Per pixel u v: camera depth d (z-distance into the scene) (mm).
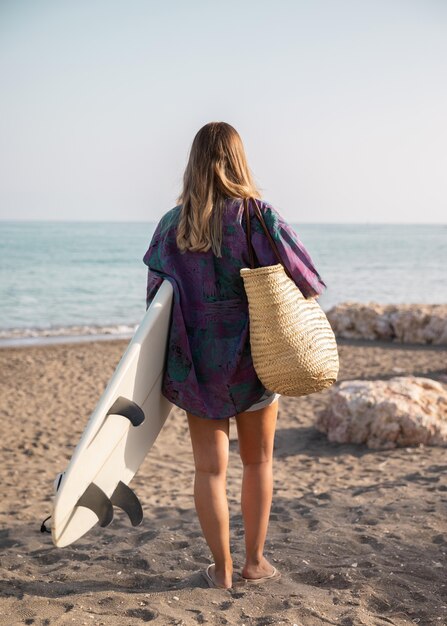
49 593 3070
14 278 40250
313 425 7848
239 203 2719
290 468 6129
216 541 2895
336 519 4246
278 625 2586
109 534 4148
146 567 3426
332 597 2912
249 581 3018
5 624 2688
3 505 5074
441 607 2857
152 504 4969
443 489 4848
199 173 2746
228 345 2699
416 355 13500
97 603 2869
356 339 16172
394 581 3100
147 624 2623
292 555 3475
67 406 9539
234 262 2699
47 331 20469
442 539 3715
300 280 2686
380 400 6832
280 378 2637
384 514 4207
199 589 2932
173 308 2738
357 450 6668
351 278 43500
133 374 2650
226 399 2713
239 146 2814
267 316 2613
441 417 6777
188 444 7379
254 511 2949
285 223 2727
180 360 2729
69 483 2438
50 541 4059
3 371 12523
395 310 16141
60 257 59094
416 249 88125
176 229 2775
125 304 29078
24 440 7590
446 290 36469
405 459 6164
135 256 61562
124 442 2738
